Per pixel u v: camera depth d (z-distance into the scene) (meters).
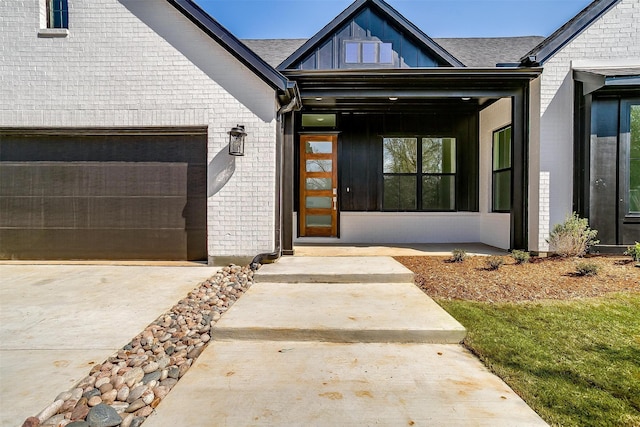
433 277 4.44
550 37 6.36
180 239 5.69
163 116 5.38
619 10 5.84
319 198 8.09
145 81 5.38
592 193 5.68
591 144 5.67
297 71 5.84
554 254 5.75
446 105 7.48
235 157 5.39
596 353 2.48
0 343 2.67
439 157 8.00
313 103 7.05
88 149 5.66
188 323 3.10
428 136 7.95
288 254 5.94
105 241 5.70
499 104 6.95
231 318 3.01
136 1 5.34
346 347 2.68
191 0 5.25
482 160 7.69
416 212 7.81
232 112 5.38
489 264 4.91
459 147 7.92
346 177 7.96
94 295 3.90
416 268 4.90
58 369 2.29
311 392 2.03
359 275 4.35
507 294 3.79
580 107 5.84
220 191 5.40
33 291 4.04
